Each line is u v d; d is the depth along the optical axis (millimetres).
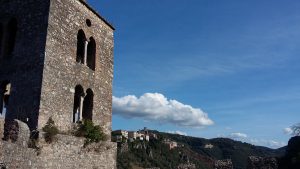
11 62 22891
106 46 29031
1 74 22984
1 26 24719
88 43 27656
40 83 21484
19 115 21422
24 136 18531
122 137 125062
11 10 24156
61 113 22844
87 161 24109
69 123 23547
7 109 21969
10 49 24562
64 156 21891
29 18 23281
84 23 26406
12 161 17297
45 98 21578
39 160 19719
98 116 26953
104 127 27547
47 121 21516
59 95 22844
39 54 22125
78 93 25594
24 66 22344
